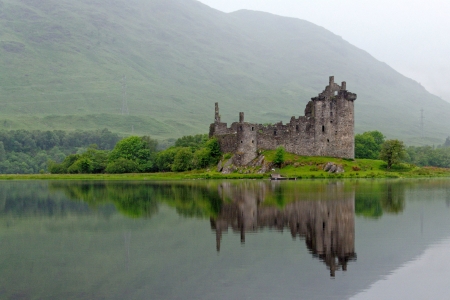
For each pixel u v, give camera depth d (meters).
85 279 46.16
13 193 123.94
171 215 80.62
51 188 139.38
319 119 178.75
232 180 158.00
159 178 175.88
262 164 172.38
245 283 44.28
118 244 59.62
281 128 182.38
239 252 54.59
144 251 55.91
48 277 46.91
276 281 44.69
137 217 79.56
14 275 47.56
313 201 93.31
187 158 194.62
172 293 42.22
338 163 168.38
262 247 56.69
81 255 54.75
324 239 60.28
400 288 42.75
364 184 131.75
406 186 125.38
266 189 119.31
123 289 43.38
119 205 94.94
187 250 55.91
